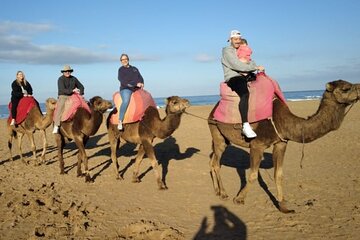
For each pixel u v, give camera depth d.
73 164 12.77
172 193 8.91
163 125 8.69
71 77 11.30
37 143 18.66
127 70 9.73
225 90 7.73
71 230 6.64
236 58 7.37
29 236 6.38
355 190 8.58
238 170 11.05
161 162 12.49
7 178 10.74
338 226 6.52
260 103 7.07
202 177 10.38
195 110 36.47
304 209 7.45
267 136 7.08
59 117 10.91
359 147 14.06
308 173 10.45
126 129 9.55
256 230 6.50
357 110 28.42
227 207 7.77
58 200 8.38
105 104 9.80
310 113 27.64
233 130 7.65
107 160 13.16
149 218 7.23
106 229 6.71
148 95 9.52
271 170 10.85
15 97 12.96
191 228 6.70
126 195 8.80
